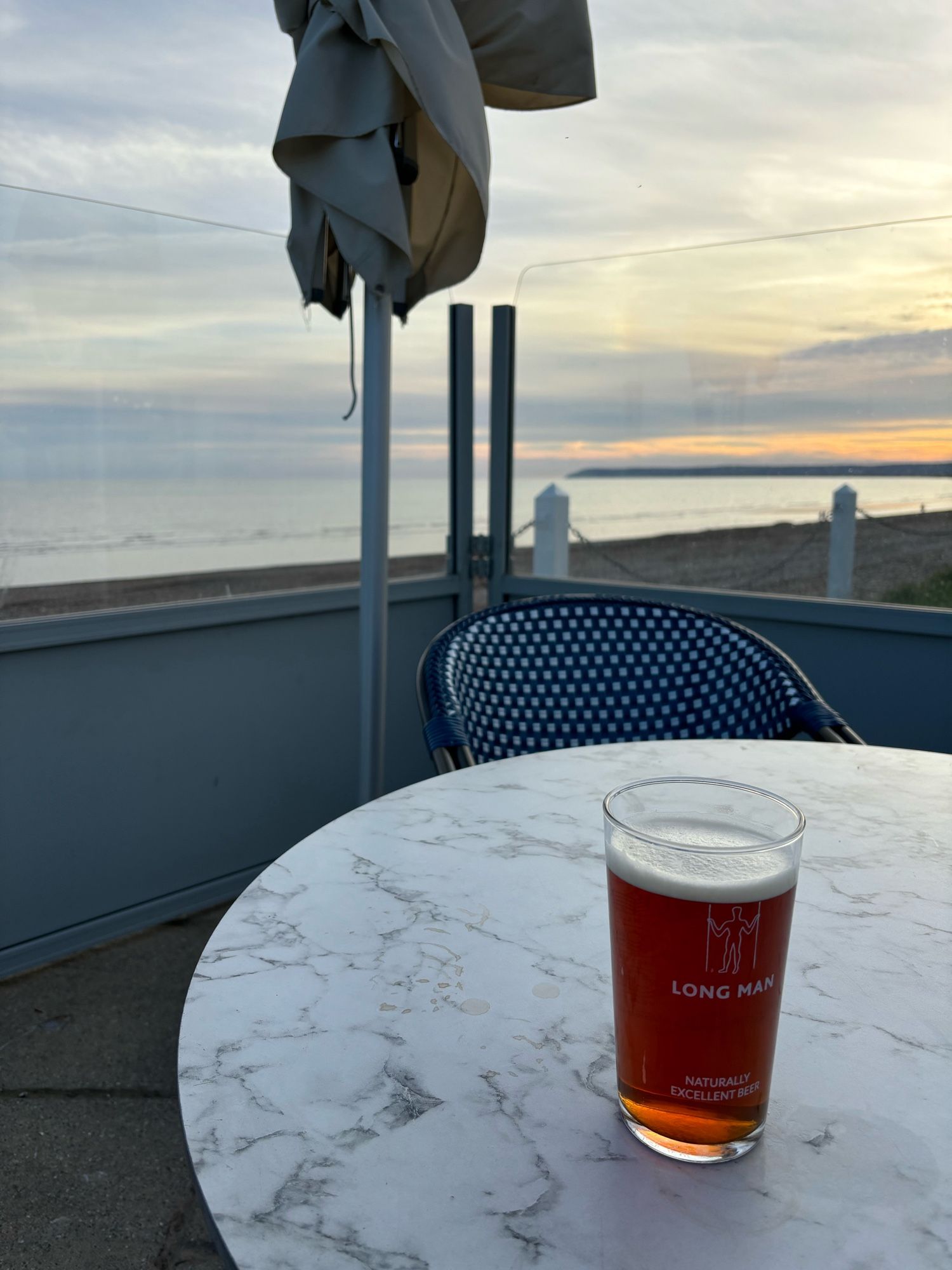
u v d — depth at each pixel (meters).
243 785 2.62
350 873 0.78
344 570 2.80
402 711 3.02
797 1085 0.51
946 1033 0.56
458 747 1.38
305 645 2.72
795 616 2.57
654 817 0.52
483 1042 0.55
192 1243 1.45
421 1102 0.50
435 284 2.14
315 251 1.92
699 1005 0.43
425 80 1.60
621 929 0.45
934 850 0.84
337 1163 0.45
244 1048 0.54
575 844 0.85
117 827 2.38
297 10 1.79
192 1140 0.47
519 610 1.81
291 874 0.78
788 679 1.66
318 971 0.63
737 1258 0.40
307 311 2.63
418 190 2.03
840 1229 0.41
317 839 0.86
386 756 3.00
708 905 0.42
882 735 2.49
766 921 0.42
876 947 0.66
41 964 2.26
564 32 1.86
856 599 2.49
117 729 2.35
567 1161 0.45
